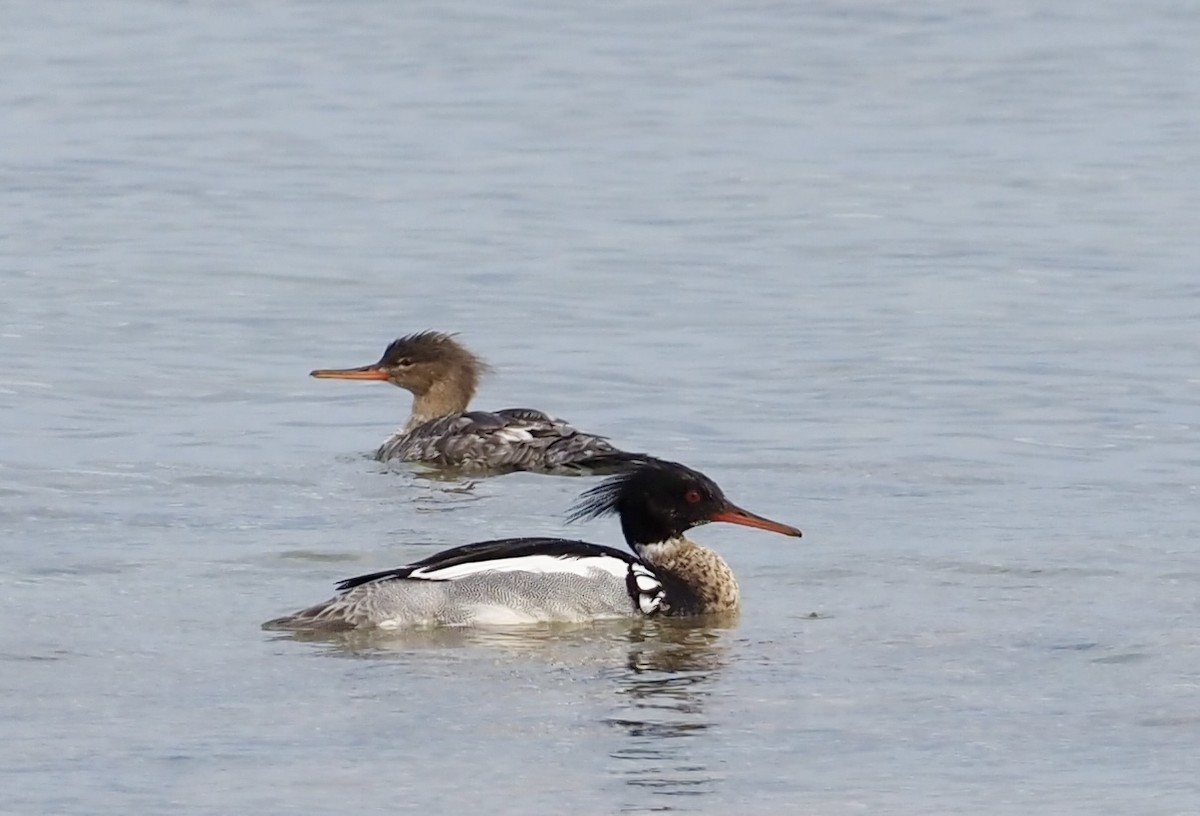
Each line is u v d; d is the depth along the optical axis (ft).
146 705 40.01
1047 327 87.71
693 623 47.21
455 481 63.98
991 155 145.28
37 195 127.13
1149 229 114.32
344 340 87.30
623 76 189.78
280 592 49.16
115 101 173.58
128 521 55.98
